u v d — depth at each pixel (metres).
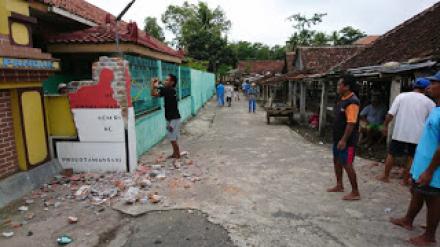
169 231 3.87
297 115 16.17
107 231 3.87
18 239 3.65
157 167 6.43
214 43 40.78
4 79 4.45
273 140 9.73
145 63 8.05
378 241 3.61
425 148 3.35
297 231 3.85
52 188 5.20
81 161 6.06
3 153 4.75
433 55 6.31
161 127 9.60
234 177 5.89
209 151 8.15
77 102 5.86
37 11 5.89
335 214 4.30
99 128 5.93
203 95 23.17
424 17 10.05
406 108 5.12
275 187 5.36
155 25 45.19
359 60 10.98
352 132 4.57
